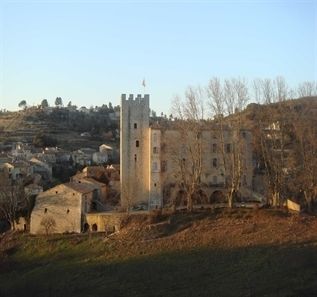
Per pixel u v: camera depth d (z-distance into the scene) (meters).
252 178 124.31
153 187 121.44
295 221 92.69
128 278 76.75
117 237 96.19
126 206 113.44
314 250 79.06
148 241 92.00
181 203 119.50
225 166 113.25
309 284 67.94
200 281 72.56
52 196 110.19
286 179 115.19
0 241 105.56
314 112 121.12
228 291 67.94
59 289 76.25
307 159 107.75
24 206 119.38
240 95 142.38
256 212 99.19
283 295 65.00
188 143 115.88
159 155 121.88
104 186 130.00
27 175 175.50
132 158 123.25
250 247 82.88
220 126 115.38
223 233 90.50
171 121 139.75
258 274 72.56
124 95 123.62
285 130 118.88
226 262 78.31
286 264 74.88
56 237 101.94
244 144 121.00
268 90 132.25
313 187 107.25
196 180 109.50
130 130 123.50
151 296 69.31
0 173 152.50
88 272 81.56
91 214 107.56
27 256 96.38
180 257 82.75
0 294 76.94
